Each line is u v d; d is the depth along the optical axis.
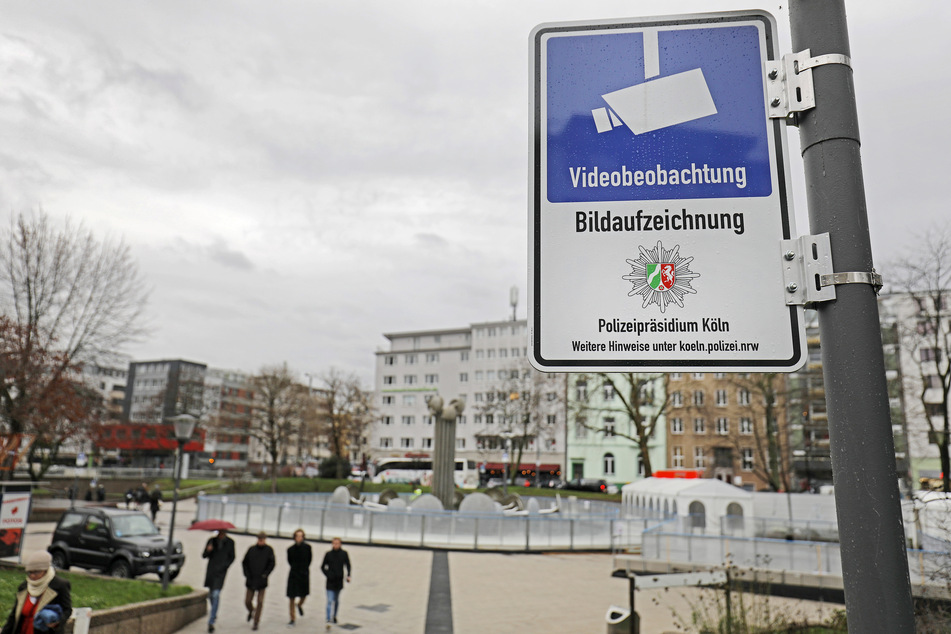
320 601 13.70
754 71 2.22
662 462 60.91
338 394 67.25
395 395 83.44
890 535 1.58
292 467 71.62
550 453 66.50
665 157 2.21
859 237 1.79
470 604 13.59
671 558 16.61
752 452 55.06
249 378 64.56
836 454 1.71
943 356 31.73
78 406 24.45
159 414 72.69
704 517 23.52
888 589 1.55
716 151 2.18
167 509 38.44
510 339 76.00
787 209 2.10
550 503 35.78
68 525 15.75
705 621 9.31
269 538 24.94
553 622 12.04
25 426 23.31
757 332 2.02
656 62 2.28
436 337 83.44
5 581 10.59
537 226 2.22
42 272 28.52
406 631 11.27
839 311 1.77
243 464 85.62
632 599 8.70
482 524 23.02
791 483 46.56
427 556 21.09
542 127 2.30
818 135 1.91
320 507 24.72
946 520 7.32
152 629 9.95
